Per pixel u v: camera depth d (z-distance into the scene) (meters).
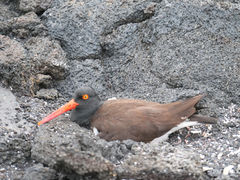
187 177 9.24
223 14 13.48
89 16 13.88
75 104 11.60
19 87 12.88
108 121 11.19
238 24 13.45
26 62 12.87
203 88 12.80
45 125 11.09
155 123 10.98
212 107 12.34
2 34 13.99
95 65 13.40
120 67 13.51
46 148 10.02
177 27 13.40
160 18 13.49
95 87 13.12
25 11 14.58
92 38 13.62
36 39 13.52
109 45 13.66
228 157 10.56
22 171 10.10
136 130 10.94
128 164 9.47
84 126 11.81
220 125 12.02
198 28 13.41
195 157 9.68
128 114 11.13
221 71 12.98
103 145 10.01
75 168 8.89
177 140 11.59
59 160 9.02
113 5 14.04
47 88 13.17
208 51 13.20
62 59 13.13
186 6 13.55
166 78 13.02
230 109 12.66
